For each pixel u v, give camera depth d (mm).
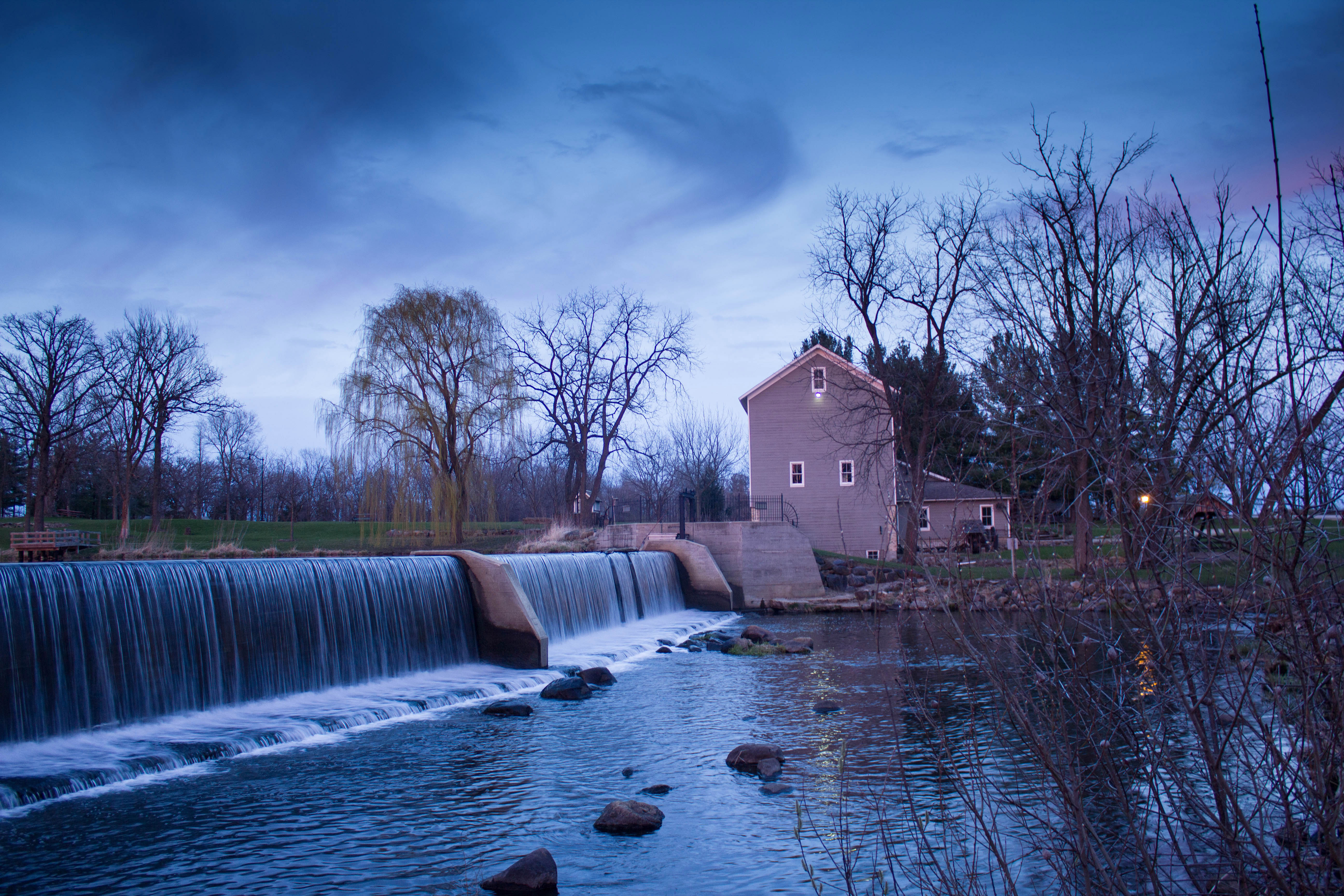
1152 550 3854
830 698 15617
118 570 12719
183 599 13602
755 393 43875
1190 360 3844
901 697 15125
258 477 92438
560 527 40906
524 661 19047
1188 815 5176
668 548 34062
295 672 15359
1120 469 3898
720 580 33031
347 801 10109
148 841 8844
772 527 34312
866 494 40531
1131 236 8000
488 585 19578
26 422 45781
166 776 11062
